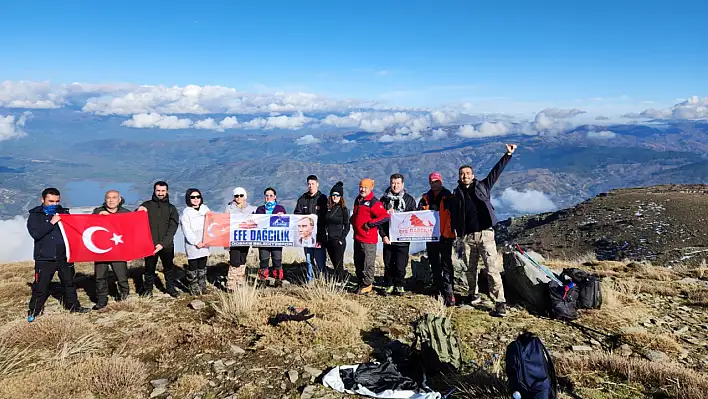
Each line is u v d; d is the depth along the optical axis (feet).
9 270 38.88
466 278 30.17
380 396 15.43
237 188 31.35
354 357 18.89
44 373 16.79
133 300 27.35
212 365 18.15
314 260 32.99
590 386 15.92
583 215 380.17
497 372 16.44
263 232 31.12
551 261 41.55
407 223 28.91
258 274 33.24
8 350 19.20
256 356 18.98
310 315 22.49
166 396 15.71
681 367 17.21
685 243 253.85
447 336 17.72
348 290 30.73
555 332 21.98
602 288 27.63
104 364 17.33
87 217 26.23
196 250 28.94
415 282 33.45
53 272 24.67
